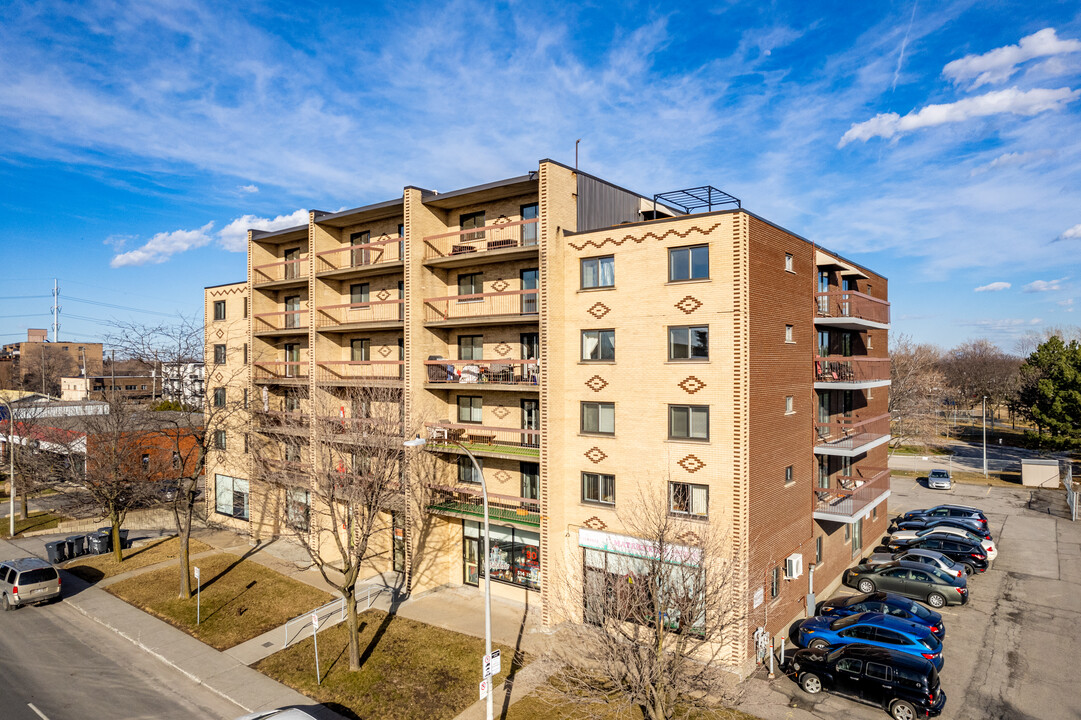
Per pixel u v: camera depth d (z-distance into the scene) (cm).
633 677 1299
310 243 3016
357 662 1927
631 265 2095
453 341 2706
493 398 2577
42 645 2181
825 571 2544
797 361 2284
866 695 1684
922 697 1597
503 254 2352
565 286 2250
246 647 2106
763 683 1827
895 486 5034
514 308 2502
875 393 3325
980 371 9850
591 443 2178
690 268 1988
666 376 2019
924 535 3077
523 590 2462
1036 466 4962
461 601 2492
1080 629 2194
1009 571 2862
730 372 1889
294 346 3441
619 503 2111
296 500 3148
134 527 3806
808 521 2356
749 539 1881
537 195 2441
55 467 3366
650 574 1424
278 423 3291
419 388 2562
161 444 4066
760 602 1950
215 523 3734
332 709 1719
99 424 3325
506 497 2380
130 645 2175
